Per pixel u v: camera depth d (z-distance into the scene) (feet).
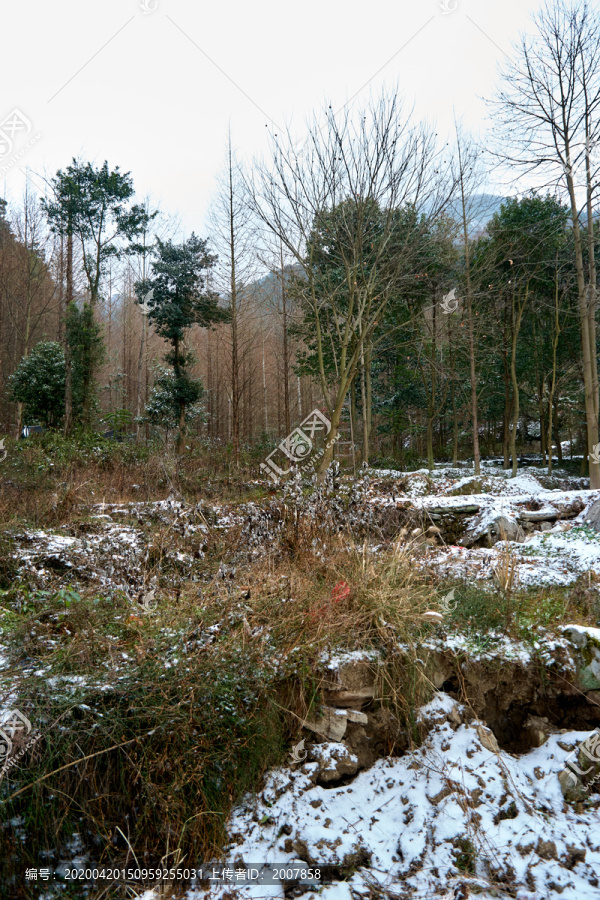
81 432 48.47
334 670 11.27
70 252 64.18
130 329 110.63
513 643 12.94
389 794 10.62
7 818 8.58
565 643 12.53
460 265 55.77
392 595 13.26
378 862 9.50
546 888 9.01
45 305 87.51
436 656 12.34
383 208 33.73
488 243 57.57
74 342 57.11
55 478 29.96
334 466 21.27
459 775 10.75
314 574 15.01
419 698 11.76
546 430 72.74
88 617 12.60
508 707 12.28
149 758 9.33
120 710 9.45
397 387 67.51
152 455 37.96
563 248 55.26
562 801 10.53
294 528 17.84
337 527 18.12
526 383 72.59
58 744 8.98
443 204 34.99
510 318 62.80
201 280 65.87
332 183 31.91
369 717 11.48
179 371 68.28
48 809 8.80
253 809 10.03
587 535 21.56
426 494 38.19
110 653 10.93
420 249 36.27
